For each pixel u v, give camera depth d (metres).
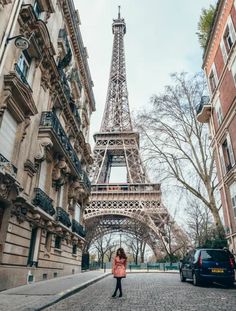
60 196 21.25
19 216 13.43
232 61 19.88
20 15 14.59
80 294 11.74
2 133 12.44
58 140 18.06
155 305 8.73
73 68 25.98
